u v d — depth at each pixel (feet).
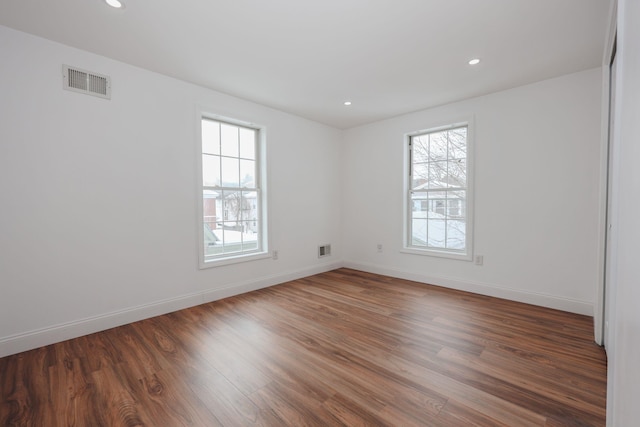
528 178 10.30
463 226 12.29
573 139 9.44
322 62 8.73
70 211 7.86
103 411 5.10
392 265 14.37
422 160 13.58
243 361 6.67
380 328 8.40
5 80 6.93
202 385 5.80
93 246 8.24
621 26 3.51
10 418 4.94
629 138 2.86
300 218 14.24
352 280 13.69
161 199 9.55
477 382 5.86
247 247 12.46
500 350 7.11
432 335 7.93
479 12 6.44
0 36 6.86
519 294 10.55
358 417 4.92
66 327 7.75
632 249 2.56
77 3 6.10
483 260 11.40
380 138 14.66
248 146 12.54
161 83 9.51
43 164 7.45
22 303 7.20
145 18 6.64
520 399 5.35
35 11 6.35
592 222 9.16
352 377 6.05
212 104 10.78
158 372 6.25
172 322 8.88
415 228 13.80
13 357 6.86
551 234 9.90
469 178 11.64
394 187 14.16
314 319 9.07
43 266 7.47
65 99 7.75
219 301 10.81
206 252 11.15
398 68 9.09
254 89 10.73
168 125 9.68
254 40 7.56
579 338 7.71
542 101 9.97
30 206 7.28
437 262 12.77
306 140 14.43
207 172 11.21
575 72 9.34
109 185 8.50
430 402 5.28
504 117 10.77
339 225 16.37
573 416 4.91
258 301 10.79
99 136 8.30
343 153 16.40
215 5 6.20
